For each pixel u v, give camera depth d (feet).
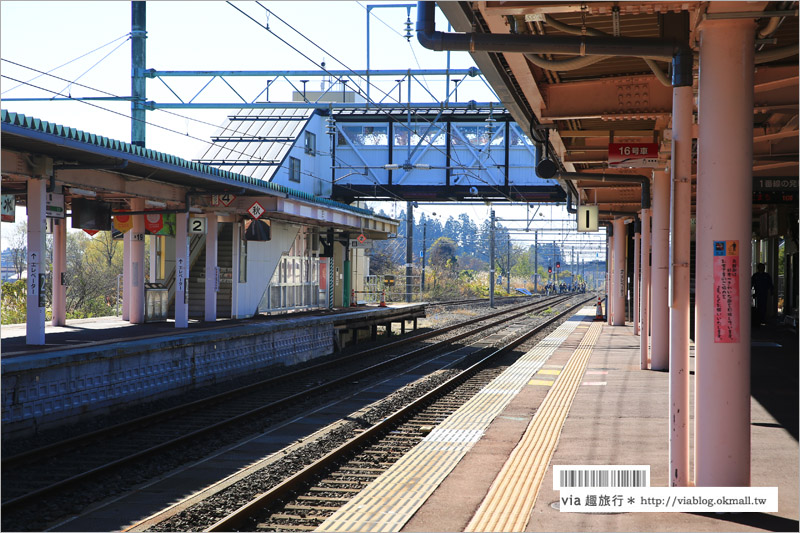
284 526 24.12
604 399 42.60
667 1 21.24
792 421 34.01
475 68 82.69
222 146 112.98
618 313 108.78
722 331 21.66
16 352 42.55
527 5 22.29
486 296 260.42
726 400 21.70
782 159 47.50
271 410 44.91
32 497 26.63
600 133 48.26
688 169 23.80
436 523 21.63
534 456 29.30
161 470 31.55
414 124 117.19
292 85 83.71
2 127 37.19
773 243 95.76
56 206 50.31
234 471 31.58
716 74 21.45
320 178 116.47
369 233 118.42
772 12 20.54
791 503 22.09
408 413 43.98
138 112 79.10
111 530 24.04
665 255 53.31
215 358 57.11
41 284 47.52
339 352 82.64
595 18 30.81
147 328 62.44
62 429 40.14
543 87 41.01
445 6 25.91
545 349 75.92
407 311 109.19
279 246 88.89
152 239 80.23
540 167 46.78
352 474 30.73
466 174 116.06
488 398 45.52
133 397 47.03
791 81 34.68
